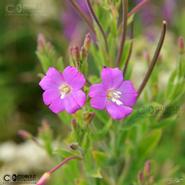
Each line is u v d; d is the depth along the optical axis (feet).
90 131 1.04
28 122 1.87
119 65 1.09
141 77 1.59
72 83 0.96
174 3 2.00
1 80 1.89
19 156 1.56
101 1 1.08
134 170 1.19
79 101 0.95
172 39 1.87
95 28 1.07
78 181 1.16
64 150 1.05
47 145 1.24
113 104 0.96
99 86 0.96
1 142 1.82
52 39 1.96
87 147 1.03
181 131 1.56
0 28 2.01
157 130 1.18
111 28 1.06
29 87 1.93
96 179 1.15
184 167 1.53
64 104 0.96
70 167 1.18
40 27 2.00
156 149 1.52
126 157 1.19
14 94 1.89
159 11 2.00
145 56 1.18
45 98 0.97
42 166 1.54
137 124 1.17
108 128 1.10
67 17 1.90
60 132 1.59
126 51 1.09
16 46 2.00
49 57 1.18
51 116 1.81
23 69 1.97
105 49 1.08
